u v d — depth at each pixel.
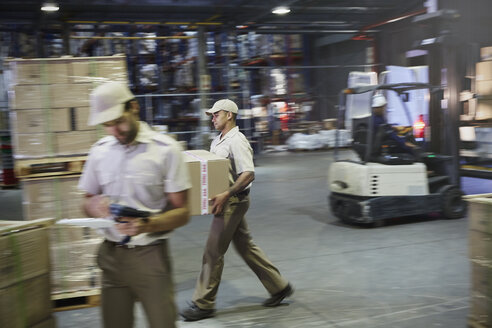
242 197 3.77
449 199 7.08
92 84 4.16
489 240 3.18
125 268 2.35
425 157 7.32
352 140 7.31
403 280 4.68
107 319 2.45
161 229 2.26
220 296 4.42
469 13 7.91
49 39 16.16
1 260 2.80
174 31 15.96
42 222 3.11
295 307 4.11
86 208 2.41
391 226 6.88
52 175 4.14
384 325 3.69
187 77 17.31
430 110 8.64
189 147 15.99
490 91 8.23
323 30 17.28
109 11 13.02
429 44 8.05
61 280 4.15
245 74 17.20
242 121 16.48
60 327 3.80
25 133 4.09
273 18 15.80
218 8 13.37
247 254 4.00
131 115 2.23
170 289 2.39
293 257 5.58
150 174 2.28
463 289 4.40
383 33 17.45
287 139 18.73
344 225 7.06
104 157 2.33
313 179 11.47
